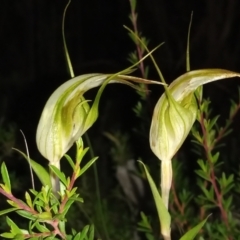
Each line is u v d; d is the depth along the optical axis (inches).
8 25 48.8
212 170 13.1
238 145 29.8
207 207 13.8
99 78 8.2
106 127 35.8
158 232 17.7
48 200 7.3
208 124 12.9
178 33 43.2
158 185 19.1
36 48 48.5
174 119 8.5
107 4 48.3
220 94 35.6
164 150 8.6
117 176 22.0
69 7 48.6
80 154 7.4
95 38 49.0
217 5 39.4
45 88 45.6
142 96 16.1
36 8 48.3
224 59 39.9
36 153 30.7
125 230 18.9
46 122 8.2
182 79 8.4
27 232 7.4
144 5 44.0
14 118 41.5
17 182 19.5
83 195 20.0
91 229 8.0
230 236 13.2
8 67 48.7
